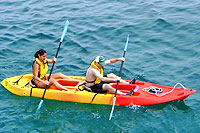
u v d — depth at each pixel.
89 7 19.09
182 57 13.59
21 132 9.13
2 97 10.89
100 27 16.48
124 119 9.80
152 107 10.37
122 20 17.14
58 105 10.52
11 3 20.19
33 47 14.76
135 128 9.36
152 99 10.45
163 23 16.53
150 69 12.78
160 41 14.99
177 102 10.59
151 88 10.84
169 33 15.62
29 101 10.70
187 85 11.62
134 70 12.76
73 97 10.63
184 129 9.30
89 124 9.56
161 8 18.31
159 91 10.73
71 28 16.50
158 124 9.52
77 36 15.70
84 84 10.86
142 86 11.22
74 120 9.74
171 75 12.31
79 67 13.02
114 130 9.28
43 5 19.73
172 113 10.04
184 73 12.41
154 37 15.35
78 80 11.39
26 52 14.27
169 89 11.04
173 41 14.91
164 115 9.95
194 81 11.86
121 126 9.47
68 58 13.77
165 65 13.04
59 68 12.96
